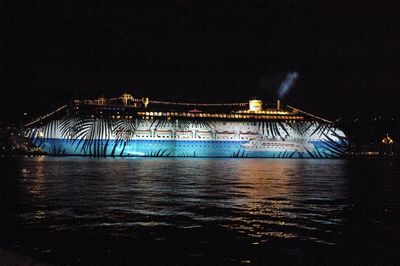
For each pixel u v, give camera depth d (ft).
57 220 92.58
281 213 105.60
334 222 94.17
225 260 62.85
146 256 64.23
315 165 442.50
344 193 160.15
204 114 652.89
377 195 153.48
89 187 168.86
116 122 613.52
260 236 78.33
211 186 178.91
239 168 343.26
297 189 172.76
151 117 627.05
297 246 71.31
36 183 185.98
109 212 103.81
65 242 72.33
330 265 61.26
